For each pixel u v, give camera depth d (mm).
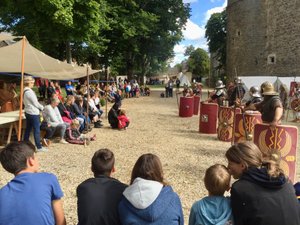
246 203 2555
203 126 11398
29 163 2686
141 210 2584
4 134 8906
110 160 3096
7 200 2518
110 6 28391
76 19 19406
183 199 5297
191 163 7457
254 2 34938
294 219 2510
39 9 17922
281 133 5699
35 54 8203
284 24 32281
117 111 12094
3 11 20016
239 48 37312
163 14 35281
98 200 2846
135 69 43125
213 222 2734
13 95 11758
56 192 2709
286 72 32312
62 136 9109
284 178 2621
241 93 10203
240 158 2760
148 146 9172
